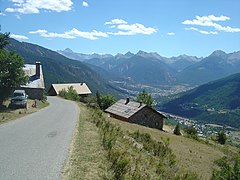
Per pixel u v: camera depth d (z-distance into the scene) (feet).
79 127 87.04
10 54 143.64
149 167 60.34
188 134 213.66
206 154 127.13
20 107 144.15
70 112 136.87
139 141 97.76
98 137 72.54
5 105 146.30
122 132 96.78
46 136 71.36
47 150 56.90
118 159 50.11
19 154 53.06
